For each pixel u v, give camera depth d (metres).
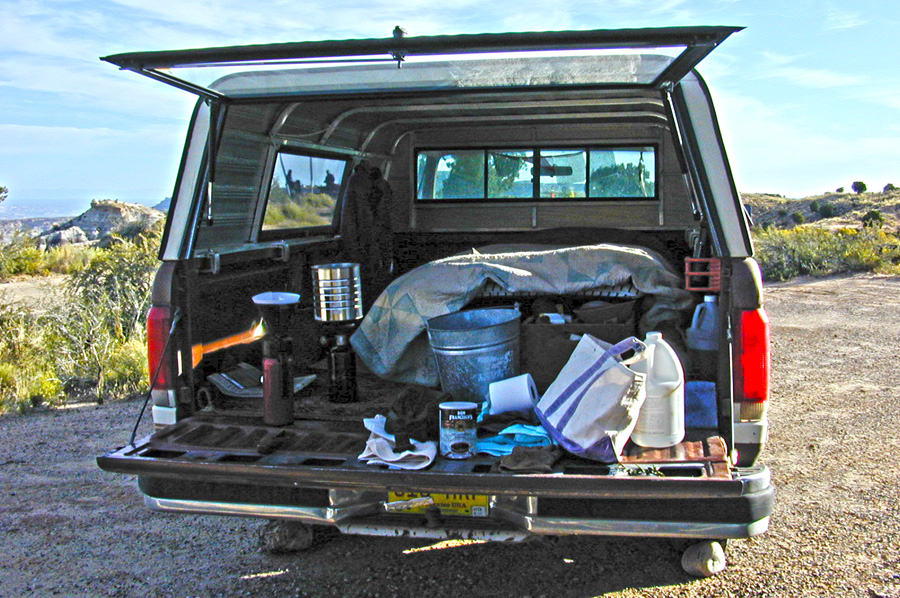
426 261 6.70
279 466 3.15
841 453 5.53
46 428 6.67
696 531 3.07
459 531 3.27
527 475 2.97
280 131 4.86
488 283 4.17
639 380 3.06
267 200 4.90
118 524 4.58
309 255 5.59
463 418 3.20
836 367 8.23
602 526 3.11
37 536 4.41
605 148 6.34
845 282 15.77
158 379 3.67
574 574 3.82
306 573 3.89
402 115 5.92
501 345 3.62
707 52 3.04
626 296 4.02
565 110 5.68
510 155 6.48
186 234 3.72
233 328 4.29
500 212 6.55
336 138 5.73
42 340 9.27
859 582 3.66
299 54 3.08
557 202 6.47
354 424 3.64
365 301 5.94
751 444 3.31
